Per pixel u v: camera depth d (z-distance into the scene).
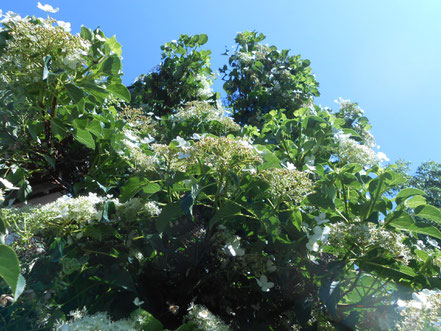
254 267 0.78
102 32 0.94
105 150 0.94
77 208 0.69
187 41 1.69
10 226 0.64
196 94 1.67
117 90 0.90
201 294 0.79
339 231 0.76
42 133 0.95
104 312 0.62
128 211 0.77
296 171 0.73
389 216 0.78
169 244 0.84
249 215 0.82
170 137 1.25
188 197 0.68
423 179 4.12
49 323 0.60
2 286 0.58
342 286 0.83
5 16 0.75
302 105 1.62
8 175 0.87
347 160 0.91
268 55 1.84
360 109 1.47
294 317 0.81
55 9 0.84
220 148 0.71
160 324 0.63
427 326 0.64
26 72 0.78
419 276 0.76
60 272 0.65
